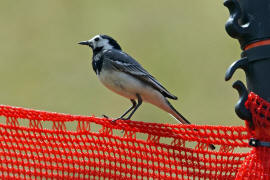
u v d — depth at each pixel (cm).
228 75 723
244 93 734
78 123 923
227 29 729
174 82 2198
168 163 896
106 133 917
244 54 739
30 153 940
